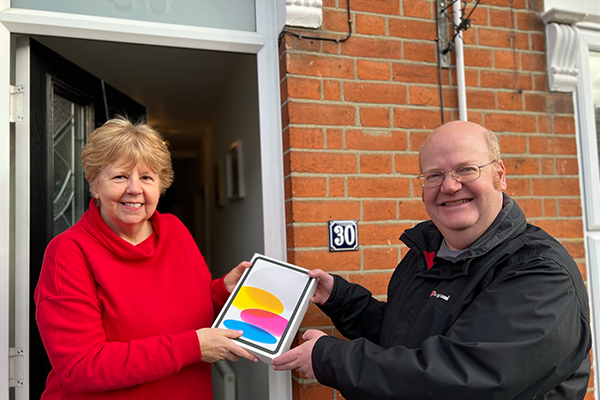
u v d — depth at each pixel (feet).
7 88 4.78
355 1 5.30
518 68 5.90
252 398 7.93
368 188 5.18
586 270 5.94
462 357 2.82
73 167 6.25
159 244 4.09
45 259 3.68
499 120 5.76
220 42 5.25
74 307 3.42
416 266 4.12
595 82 6.49
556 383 2.99
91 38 4.98
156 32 5.00
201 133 15.07
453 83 5.66
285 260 5.15
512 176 5.74
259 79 5.37
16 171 4.91
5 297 4.60
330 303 4.47
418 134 5.44
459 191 3.49
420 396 2.81
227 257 10.82
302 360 3.44
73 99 6.21
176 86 10.34
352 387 3.04
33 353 4.89
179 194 19.43
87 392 3.47
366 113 5.24
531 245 3.22
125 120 3.93
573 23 6.07
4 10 4.68
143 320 3.73
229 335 3.70
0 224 4.64
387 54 5.39
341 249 5.00
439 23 5.61
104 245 3.78
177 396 3.83
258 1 5.40
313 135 5.02
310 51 5.09
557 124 5.99
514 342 2.76
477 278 3.26
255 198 7.63
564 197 5.93
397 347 3.11
